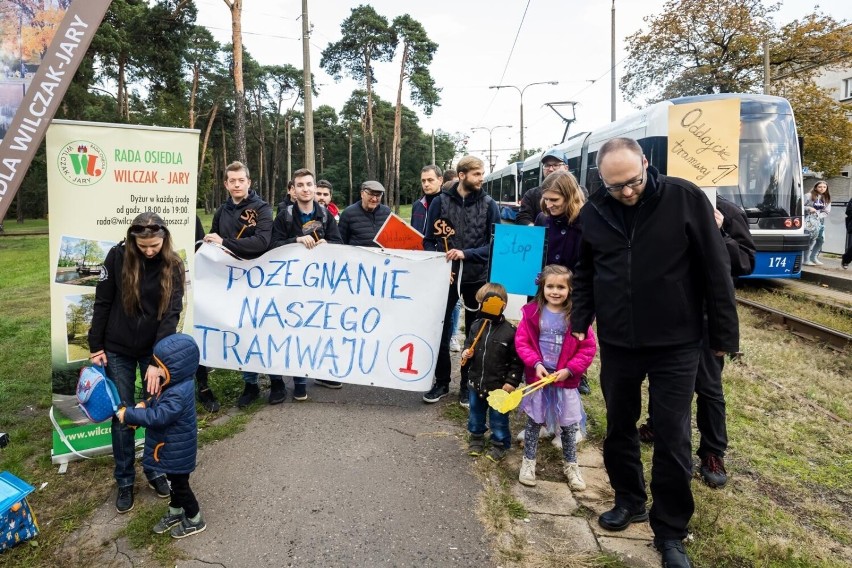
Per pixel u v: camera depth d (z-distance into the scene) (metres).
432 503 3.23
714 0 20.81
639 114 11.55
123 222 3.77
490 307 3.71
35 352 6.50
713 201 3.26
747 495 3.40
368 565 2.71
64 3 3.00
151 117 36.25
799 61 21.53
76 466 3.75
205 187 51.97
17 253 19.00
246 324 4.71
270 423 4.36
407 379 4.60
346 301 4.66
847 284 10.44
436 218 4.75
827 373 5.75
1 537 2.84
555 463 3.75
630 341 2.72
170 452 2.87
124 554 2.84
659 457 2.72
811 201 13.21
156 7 26.95
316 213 4.98
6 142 3.00
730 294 2.59
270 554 2.79
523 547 2.84
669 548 2.68
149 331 3.34
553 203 4.25
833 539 3.00
